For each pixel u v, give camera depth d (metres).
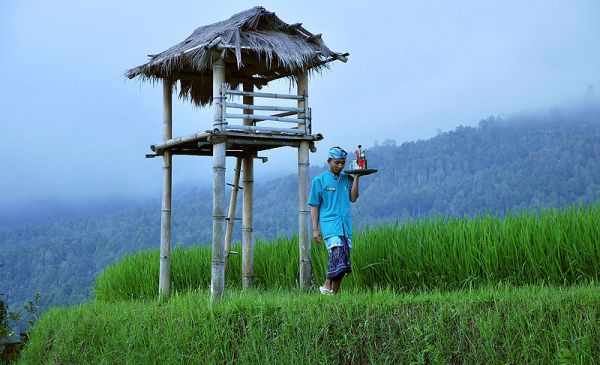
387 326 6.89
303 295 8.38
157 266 13.10
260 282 11.84
